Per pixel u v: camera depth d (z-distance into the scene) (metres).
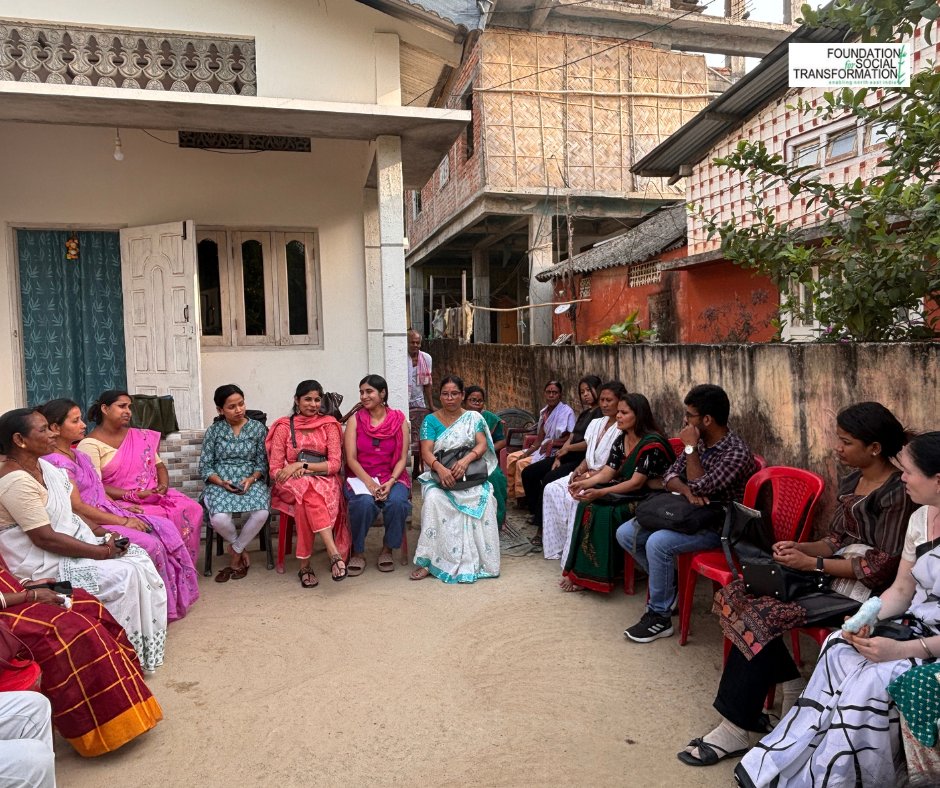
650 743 2.84
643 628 3.78
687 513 3.65
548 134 12.83
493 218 14.66
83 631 2.78
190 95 4.96
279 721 3.05
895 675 2.21
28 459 3.27
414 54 6.12
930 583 2.38
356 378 7.14
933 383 3.07
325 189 6.90
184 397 6.34
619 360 6.33
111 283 6.66
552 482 5.05
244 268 6.88
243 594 4.61
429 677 3.42
